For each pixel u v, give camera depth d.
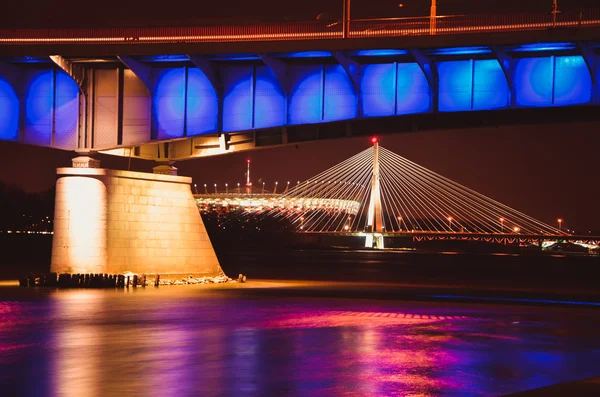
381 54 45.53
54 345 24.88
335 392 17.84
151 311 35.75
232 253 163.62
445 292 55.84
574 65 43.62
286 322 32.06
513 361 22.72
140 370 20.45
